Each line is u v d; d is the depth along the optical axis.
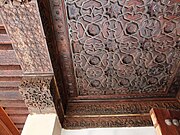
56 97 1.75
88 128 1.84
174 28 1.43
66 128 1.87
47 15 1.32
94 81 1.83
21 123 2.61
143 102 1.96
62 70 1.74
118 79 1.81
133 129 1.81
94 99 1.99
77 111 1.95
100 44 1.54
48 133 1.64
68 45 1.54
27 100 1.70
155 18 1.38
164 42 1.53
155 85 1.87
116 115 1.90
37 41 1.40
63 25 1.41
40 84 1.62
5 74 1.78
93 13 1.34
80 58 1.64
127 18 1.37
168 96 1.96
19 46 1.45
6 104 2.23
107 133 1.80
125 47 1.56
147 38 1.50
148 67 1.71
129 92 1.93
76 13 1.34
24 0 1.18
